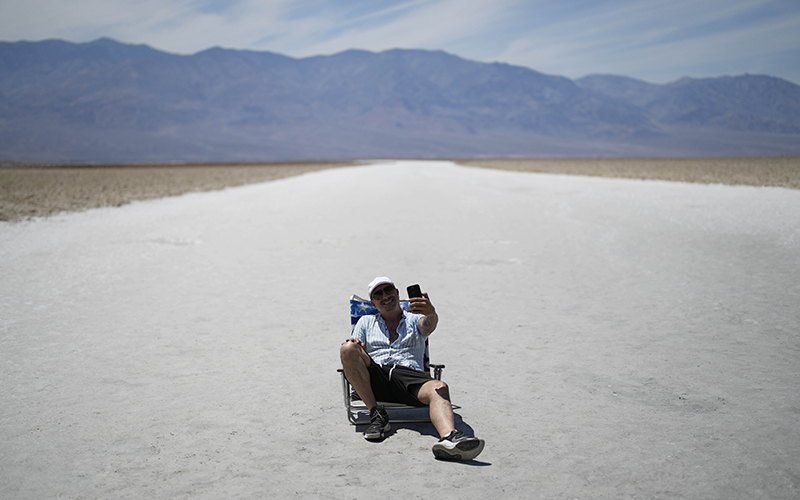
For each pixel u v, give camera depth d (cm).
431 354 604
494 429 423
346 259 1195
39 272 1091
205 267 1133
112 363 585
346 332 690
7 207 2417
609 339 646
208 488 347
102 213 2272
